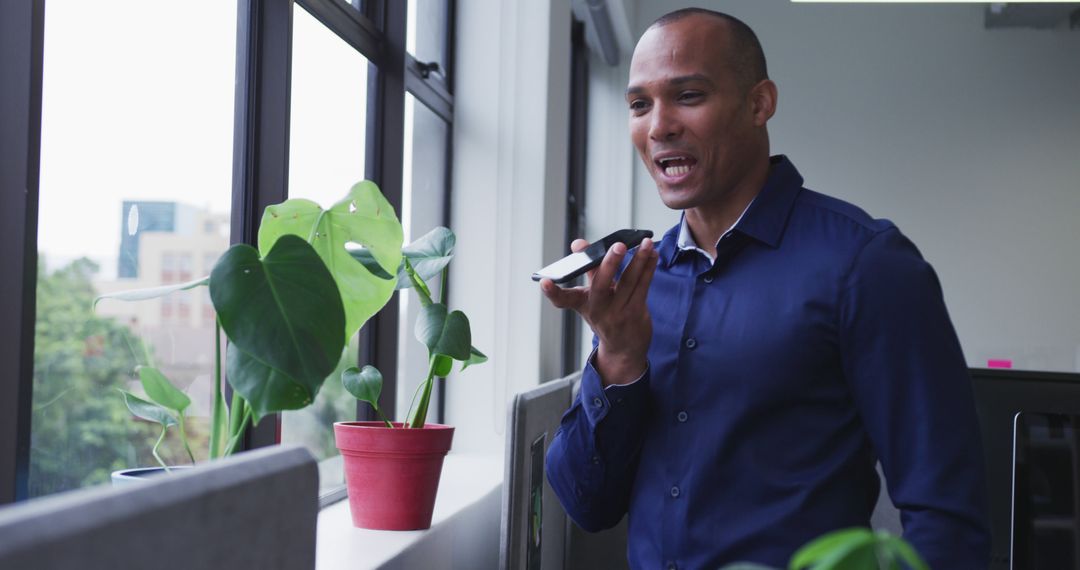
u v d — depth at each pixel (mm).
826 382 1137
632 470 1271
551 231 2926
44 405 1137
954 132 5289
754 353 1146
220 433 1146
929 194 5297
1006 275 5262
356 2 2281
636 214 5410
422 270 1562
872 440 1117
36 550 469
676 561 1168
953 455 1056
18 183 1072
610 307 1149
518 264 2801
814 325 1127
